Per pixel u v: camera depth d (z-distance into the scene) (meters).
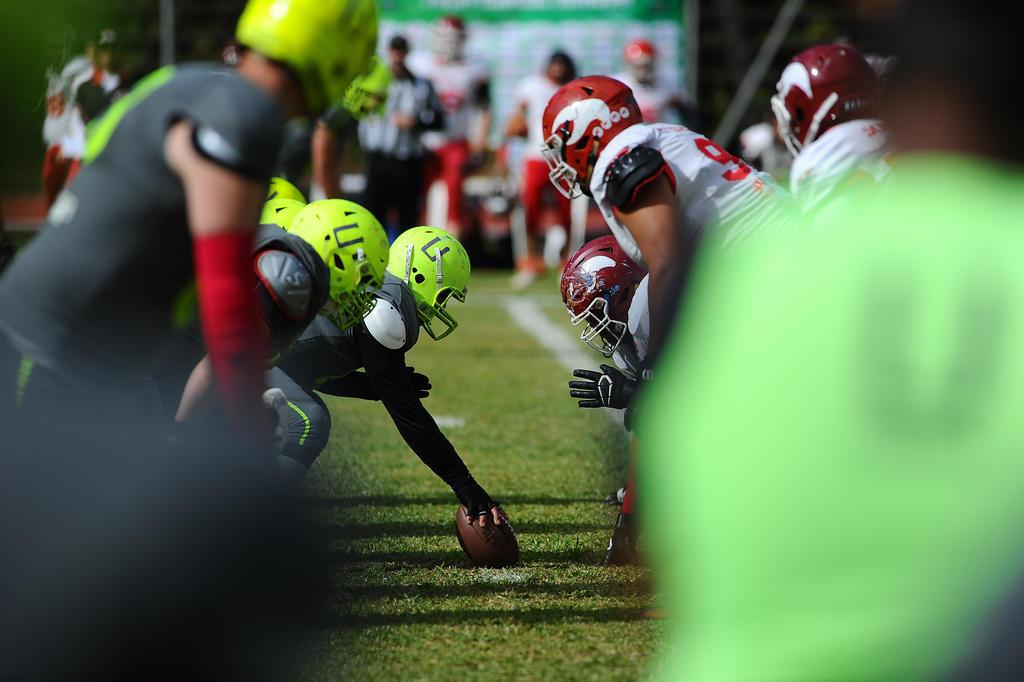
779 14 56.12
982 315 4.41
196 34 52.06
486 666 10.73
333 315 12.80
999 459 4.35
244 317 7.57
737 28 55.72
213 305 7.53
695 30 50.28
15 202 46.72
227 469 7.90
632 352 13.81
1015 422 4.34
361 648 11.05
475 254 51.06
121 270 7.86
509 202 50.41
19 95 11.38
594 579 13.41
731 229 12.88
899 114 4.80
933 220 4.54
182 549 7.61
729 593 4.66
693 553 4.79
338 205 11.79
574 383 12.77
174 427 9.49
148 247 7.85
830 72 13.73
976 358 4.39
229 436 8.00
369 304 12.36
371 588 12.95
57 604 7.39
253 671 7.75
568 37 51.53
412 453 20.22
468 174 45.84
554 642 11.37
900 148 4.81
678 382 4.96
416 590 12.97
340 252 11.52
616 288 13.48
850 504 4.47
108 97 27.20
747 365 4.66
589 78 13.16
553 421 23.06
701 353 4.83
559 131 13.02
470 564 14.03
